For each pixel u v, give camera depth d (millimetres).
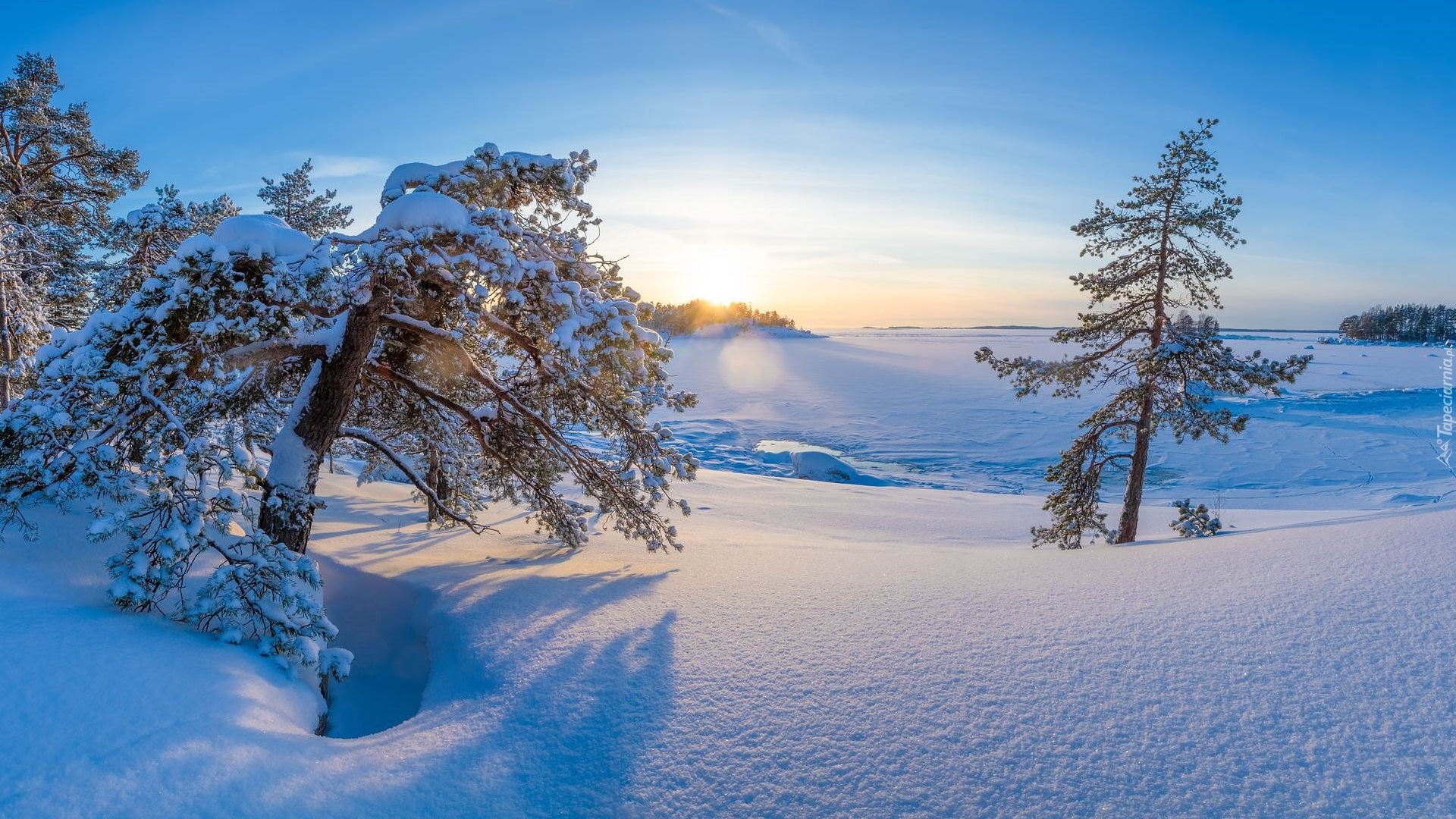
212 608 5293
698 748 4125
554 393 9469
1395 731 3521
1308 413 60875
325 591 8602
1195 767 3488
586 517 15992
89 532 4918
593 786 3855
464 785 3877
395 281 7375
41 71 19156
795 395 78312
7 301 16016
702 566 9312
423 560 9875
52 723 3623
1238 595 5605
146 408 6582
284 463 7559
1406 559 5824
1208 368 14414
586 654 5559
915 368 113375
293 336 7023
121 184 19578
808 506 27109
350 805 3584
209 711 4113
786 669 5074
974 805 3428
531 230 8672
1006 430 56594
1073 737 3863
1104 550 9898
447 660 5941
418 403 10242
